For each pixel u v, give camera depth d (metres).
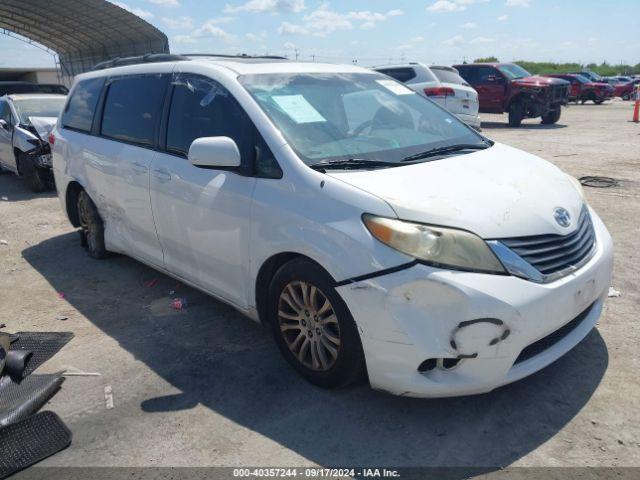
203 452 2.73
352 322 2.83
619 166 9.46
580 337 3.05
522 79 17.52
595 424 2.79
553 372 3.25
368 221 2.71
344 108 3.72
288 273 3.10
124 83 4.74
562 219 2.94
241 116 3.43
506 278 2.60
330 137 3.38
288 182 3.08
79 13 24.52
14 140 9.43
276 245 3.09
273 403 3.08
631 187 7.79
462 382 2.62
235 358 3.59
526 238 2.74
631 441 2.66
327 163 3.10
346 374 2.97
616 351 3.45
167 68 4.22
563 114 22.39
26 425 2.97
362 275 2.69
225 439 2.81
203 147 3.20
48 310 4.50
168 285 4.90
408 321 2.60
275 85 3.64
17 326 4.23
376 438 2.76
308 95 3.67
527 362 2.80
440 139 3.82
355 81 4.08
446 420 2.87
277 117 3.36
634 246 5.37
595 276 2.98
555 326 2.75
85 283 5.04
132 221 4.48
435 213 2.67
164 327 4.09
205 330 4.01
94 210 5.27
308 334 3.13
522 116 17.41
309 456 2.66
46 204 8.44
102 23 25.78
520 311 2.58
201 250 3.73
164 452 2.74
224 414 3.01
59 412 3.10
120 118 4.66
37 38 29.11
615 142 12.67
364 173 3.03
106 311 4.43
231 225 3.39
